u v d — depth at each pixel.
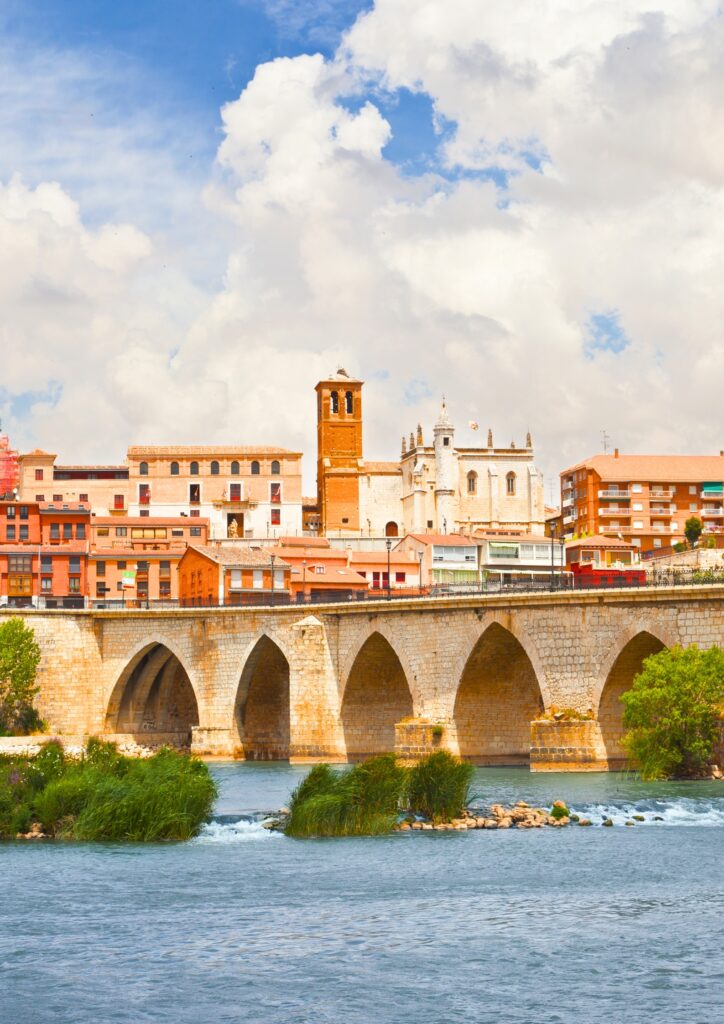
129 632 160.88
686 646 104.38
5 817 75.81
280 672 153.00
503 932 54.16
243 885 62.75
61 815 75.81
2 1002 46.62
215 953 51.78
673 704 99.31
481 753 125.25
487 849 71.25
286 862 68.06
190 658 154.38
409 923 55.69
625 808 84.00
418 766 81.75
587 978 48.41
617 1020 44.44
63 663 161.88
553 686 114.31
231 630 150.12
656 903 58.47
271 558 182.00
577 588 120.88
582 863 67.12
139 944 53.00
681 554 177.50
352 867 66.69
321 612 140.62
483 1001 46.31
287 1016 45.19
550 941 52.81
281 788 108.25
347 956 51.31
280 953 51.75
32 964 50.59
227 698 150.25
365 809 77.19
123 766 80.94
